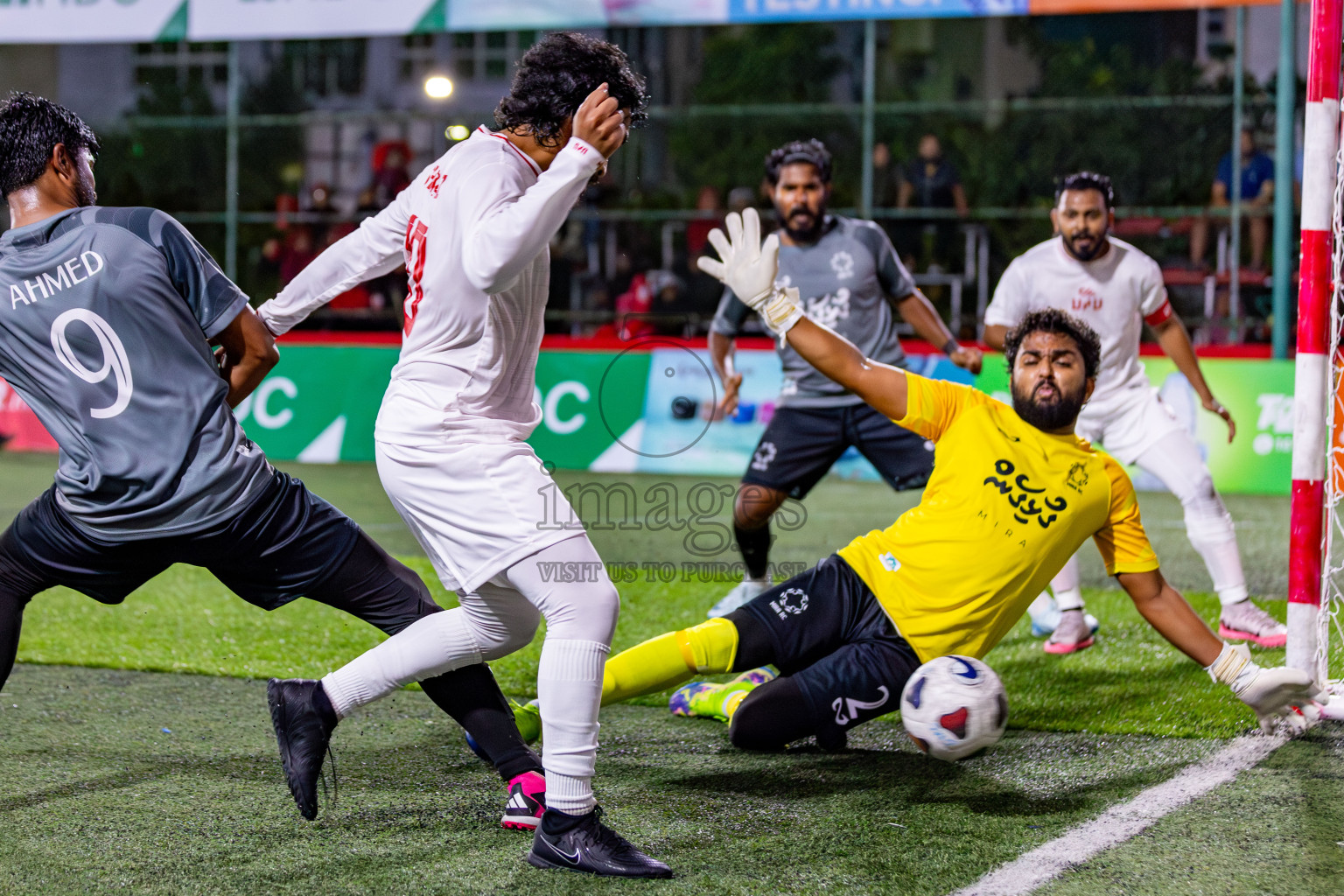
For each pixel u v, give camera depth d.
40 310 3.23
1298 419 4.49
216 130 15.66
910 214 13.92
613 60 3.10
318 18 13.53
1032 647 5.86
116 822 3.51
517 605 3.29
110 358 3.22
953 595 3.86
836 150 14.84
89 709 4.74
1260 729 4.46
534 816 3.43
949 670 3.68
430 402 3.11
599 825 3.19
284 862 3.23
